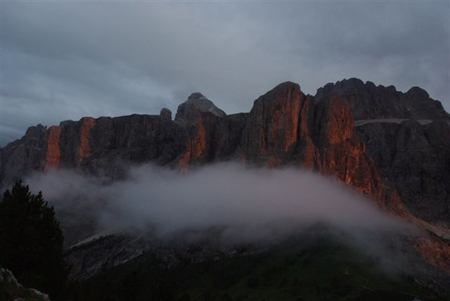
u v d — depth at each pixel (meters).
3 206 87.69
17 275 79.69
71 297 89.88
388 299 197.50
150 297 111.31
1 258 80.19
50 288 81.75
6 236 82.81
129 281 113.38
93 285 124.69
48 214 90.06
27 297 58.75
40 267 82.31
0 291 56.47
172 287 114.62
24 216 87.00
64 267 90.38
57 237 90.50
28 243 82.25
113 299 111.38
